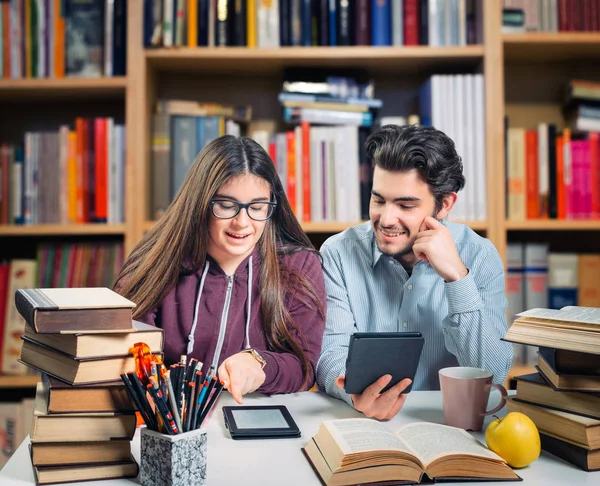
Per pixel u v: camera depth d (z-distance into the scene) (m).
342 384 1.03
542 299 2.03
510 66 2.29
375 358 0.97
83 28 2.03
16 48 2.03
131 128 2.00
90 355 0.78
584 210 2.03
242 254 1.30
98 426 0.79
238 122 2.18
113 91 2.11
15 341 2.03
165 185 2.04
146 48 2.01
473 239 1.47
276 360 1.19
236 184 1.26
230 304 1.38
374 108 2.06
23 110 2.30
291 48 2.01
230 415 0.99
